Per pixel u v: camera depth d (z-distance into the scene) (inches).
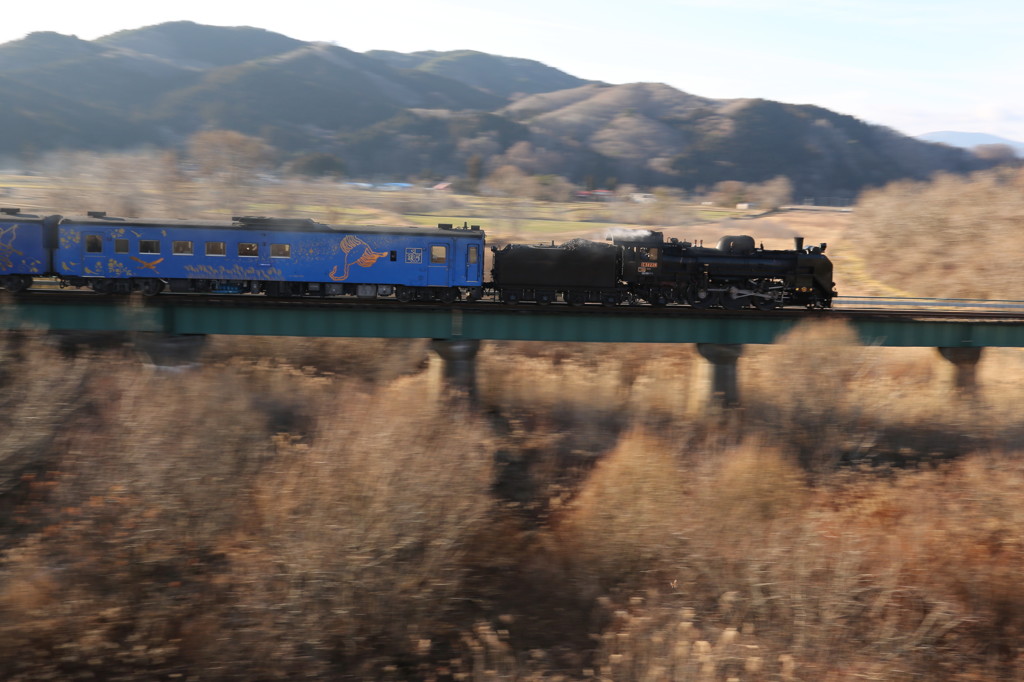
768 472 1048.8
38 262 1222.3
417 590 777.6
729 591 805.2
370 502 800.9
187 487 855.1
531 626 787.4
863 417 1311.5
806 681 674.2
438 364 1263.5
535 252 1299.2
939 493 1077.8
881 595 797.2
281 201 3828.7
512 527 956.0
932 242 2511.1
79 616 700.7
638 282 1337.4
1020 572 849.5
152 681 652.7
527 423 1294.3
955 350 1405.0
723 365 1317.7
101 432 983.0
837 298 1674.5
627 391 1486.2
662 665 701.9
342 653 702.5
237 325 1183.6
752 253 1369.3
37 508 851.4
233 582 744.3
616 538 904.3
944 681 692.1
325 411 1187.3
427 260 1279.5
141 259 1227.2
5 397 1012.5
